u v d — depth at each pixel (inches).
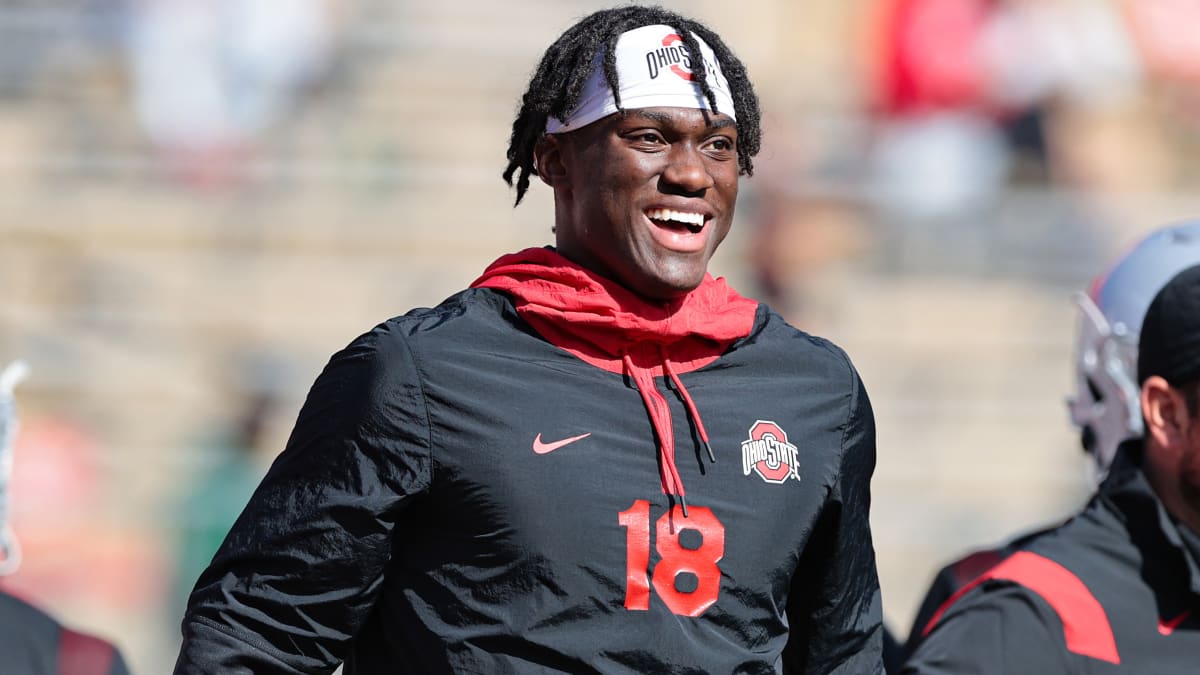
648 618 305.4
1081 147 1208.8
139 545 959.0
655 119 322.0
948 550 1069.8
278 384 1053.2
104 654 419.8
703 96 326.0
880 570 1058.7
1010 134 1177.4
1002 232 1162.6
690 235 327.0
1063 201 1171.9
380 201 1155.3
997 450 1122.7
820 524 334.0
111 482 977.5
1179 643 383.9
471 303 327.0
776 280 1120.8
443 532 312.2
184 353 1078.4
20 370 457.4
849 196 1152.2
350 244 1141.1
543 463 308.7
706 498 315.9
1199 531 395.2
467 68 1224.2
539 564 304.5
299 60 1154.0
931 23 1169.4
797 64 1241.4
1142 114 1237.7
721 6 1280.8
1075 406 508.4
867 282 1145.4
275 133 1146.7
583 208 328.8
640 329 319.9
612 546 306.7
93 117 1133.1
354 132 1163.9
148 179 1130.7
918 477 1106.7
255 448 997.8
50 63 1136.2
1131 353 483.2
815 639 342.6
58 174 1124.5
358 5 1209.4
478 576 307.9
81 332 1075.3
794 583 343.9
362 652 330.3
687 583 309.4
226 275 1114.7
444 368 313.3
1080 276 1167.0
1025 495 1104.8
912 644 445.1
